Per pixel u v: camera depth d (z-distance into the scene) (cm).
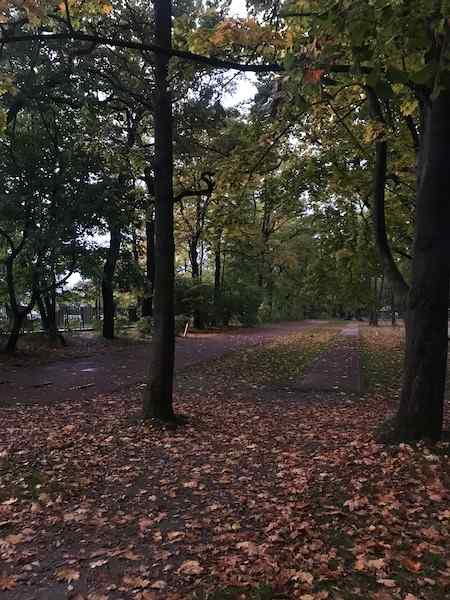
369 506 497
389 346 2339
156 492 570
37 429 840
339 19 436
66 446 743
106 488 585
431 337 652
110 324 2444
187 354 1989
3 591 378
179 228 3331
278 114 767
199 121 1423
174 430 827
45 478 612
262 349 2195
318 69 466
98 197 1739
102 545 450
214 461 673
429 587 362
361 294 1678
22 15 770
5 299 1950
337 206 1473
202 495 558
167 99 870
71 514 512
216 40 700
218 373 1496
